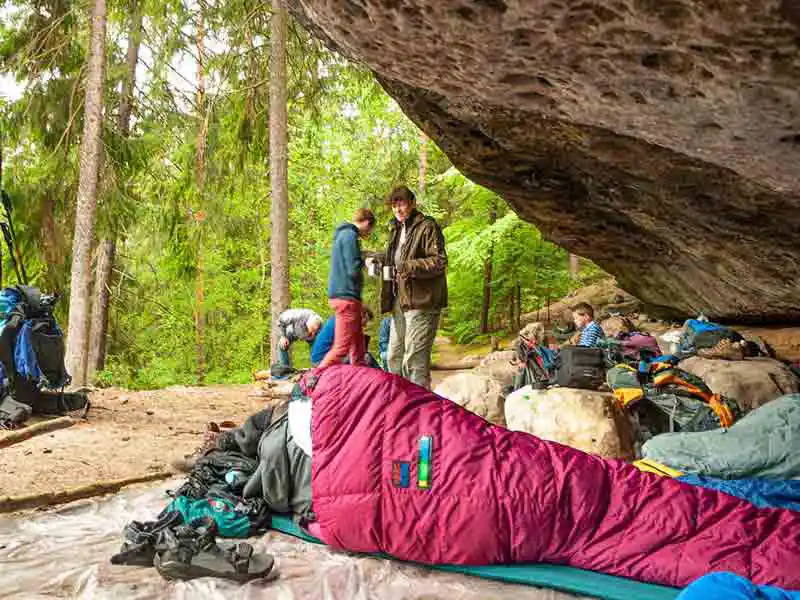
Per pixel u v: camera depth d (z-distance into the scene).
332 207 15.53
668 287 8.83
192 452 5.28
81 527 3.70
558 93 3.12
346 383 3.59
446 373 10.87
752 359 6.74
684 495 3.25
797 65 2.32
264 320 16.03
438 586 3.06
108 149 12.49
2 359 6.05
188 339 16.12
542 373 5.14
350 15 3.03
